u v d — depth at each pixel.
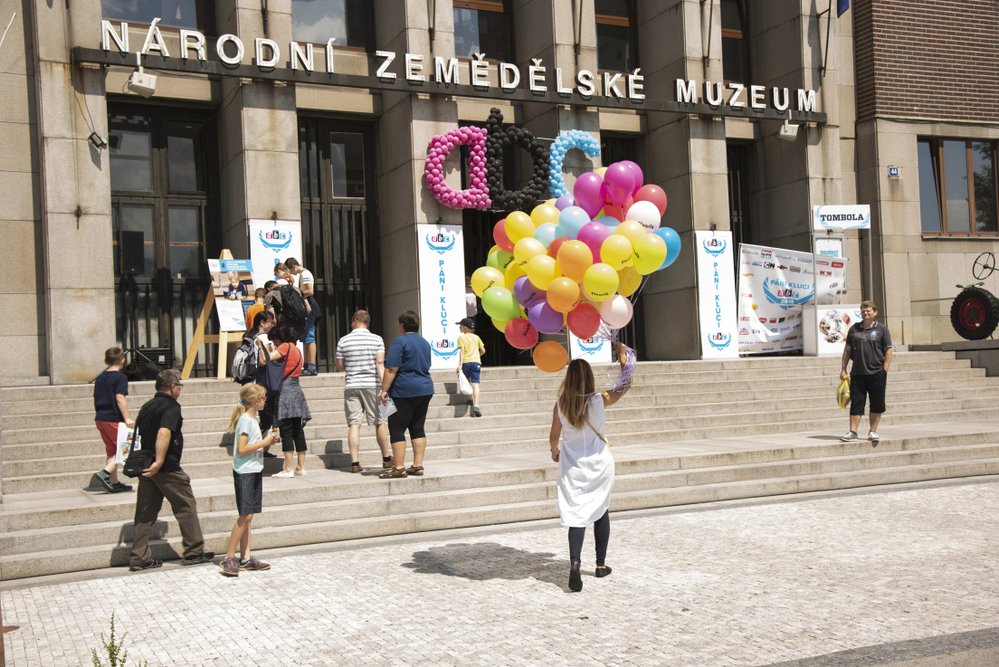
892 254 21.78
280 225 16.06
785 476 11.22
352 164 18.52
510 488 9.87
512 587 6.84
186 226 17.03
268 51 15.86
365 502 9.16
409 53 16.92
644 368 16.31
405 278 17.48
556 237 7.72
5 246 14.62
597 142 18.53
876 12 21.81
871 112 21.84
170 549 8.13
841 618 5.84
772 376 17.05
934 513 9.37
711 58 19.77
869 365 12.22
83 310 14.45
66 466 10.41
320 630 5.85
